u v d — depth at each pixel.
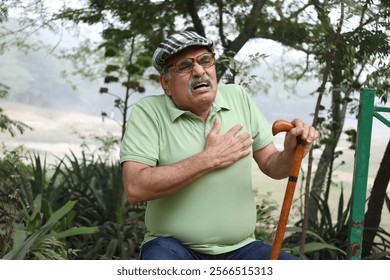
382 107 3.56
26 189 5.59
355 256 3.59
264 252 2.80
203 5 7.88
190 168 2.65
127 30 6.93
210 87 2.79
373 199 5.20
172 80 2.80
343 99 5.90
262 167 2.97
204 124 2.84
